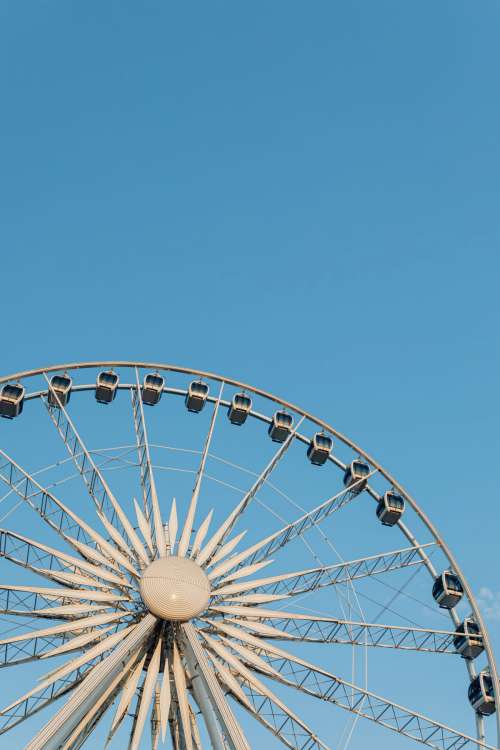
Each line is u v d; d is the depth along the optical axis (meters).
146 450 44.66
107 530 41.06
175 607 38.53
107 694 36.75
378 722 39.50
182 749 37.88
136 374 50.41
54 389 47.22
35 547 39.19
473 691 42.41
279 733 37.62
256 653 40.22
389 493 48.78
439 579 45.59
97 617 38.41
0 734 35.62
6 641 36.44
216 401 50.88
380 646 41.59
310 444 50.97
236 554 41.28
